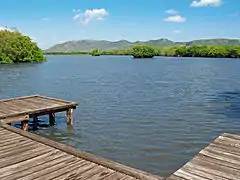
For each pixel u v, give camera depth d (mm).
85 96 28734
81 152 7949
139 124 17594
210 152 8086
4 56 89375
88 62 112062
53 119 17438
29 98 17984
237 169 6930
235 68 72500
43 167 7102
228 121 18422
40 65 84812
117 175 6629
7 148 8516
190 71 63594
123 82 42062
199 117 19484
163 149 13203
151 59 140250
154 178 6379
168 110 21750
